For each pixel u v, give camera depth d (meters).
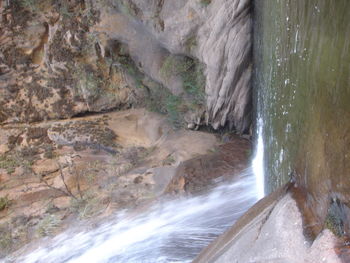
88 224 8.38
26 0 12.21
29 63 13.23
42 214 9.38
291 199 3.19
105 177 10.43
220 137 10.23
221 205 7.43
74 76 12.97
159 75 10.74
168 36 9.43
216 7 8.23
